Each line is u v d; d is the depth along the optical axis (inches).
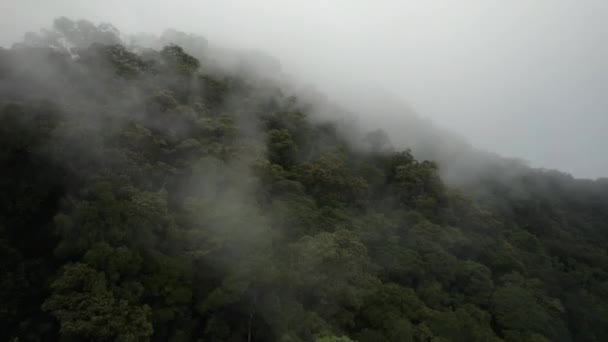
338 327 1147.3
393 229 1820.9
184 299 992.9
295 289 1123.3
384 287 1407.5
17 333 842.8
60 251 914.1
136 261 950.4
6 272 884.6
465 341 1373.0
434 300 1525.6
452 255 1815.9
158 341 962.1
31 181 1050.7
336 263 1109.1
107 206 967.0
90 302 812.6
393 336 1192.8
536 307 1651.1
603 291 2251.5
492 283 1777.8
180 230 1101.1
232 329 1084.5
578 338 1924.2
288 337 983.0
